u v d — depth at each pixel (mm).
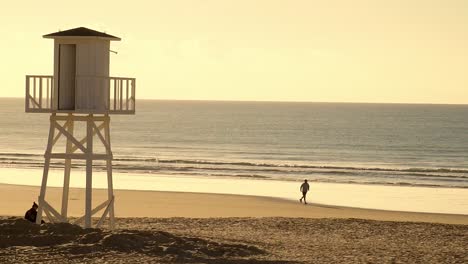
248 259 36125
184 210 66562
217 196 79438
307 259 37500
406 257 39188
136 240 38281
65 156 41312
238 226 50375
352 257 38625
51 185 90938
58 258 34781
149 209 66812
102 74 40312
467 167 147750
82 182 95062
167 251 36719
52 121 41031
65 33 39969
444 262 38188
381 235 47750
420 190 96438
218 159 155125
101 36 39781
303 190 76812
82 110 39969
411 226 52094
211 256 36938
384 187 99688
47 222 44375
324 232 48531
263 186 96562
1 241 37562
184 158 155875
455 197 88062
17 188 83250
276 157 166750
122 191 81625
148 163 134000
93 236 38625
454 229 51188
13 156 146750
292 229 49500
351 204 77625
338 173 123125
